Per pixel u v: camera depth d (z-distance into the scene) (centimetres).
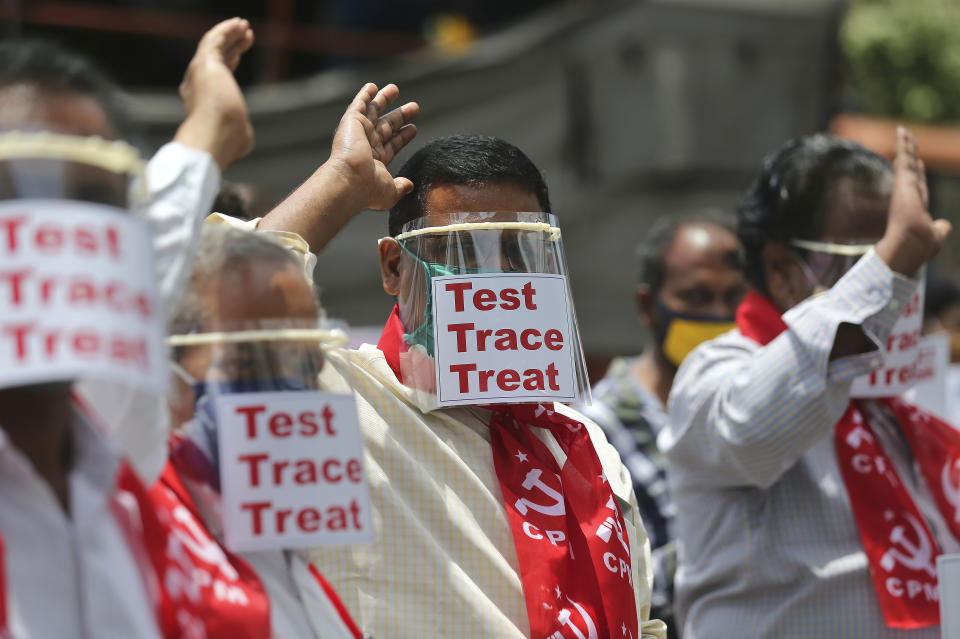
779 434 864
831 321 855
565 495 747
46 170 453
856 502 905
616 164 2255
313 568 614
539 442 767
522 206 793
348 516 571
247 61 2389
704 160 2281
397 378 756
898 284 863
